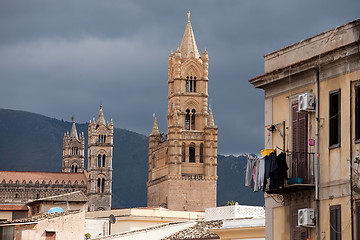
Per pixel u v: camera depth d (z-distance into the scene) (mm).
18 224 154250
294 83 90375
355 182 79938
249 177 92125
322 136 84875
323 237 83500
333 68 84250
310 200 86375
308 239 85312
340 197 81938
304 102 86312
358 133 80688
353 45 81125
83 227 158375
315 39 89375
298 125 89188
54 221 156000
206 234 142375
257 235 115000
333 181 83000
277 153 92562
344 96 82500
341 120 82562
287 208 90188
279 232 91312
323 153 84562
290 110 90875
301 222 84938
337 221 82000
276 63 95375
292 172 88750
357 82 81125
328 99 84562
